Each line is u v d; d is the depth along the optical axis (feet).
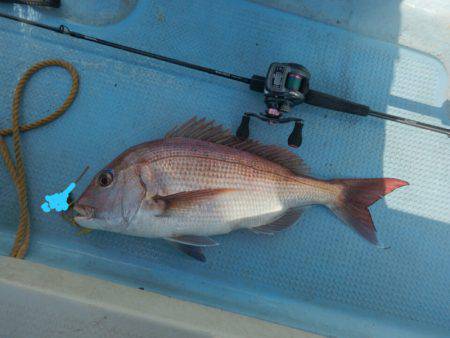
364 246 2.53
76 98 2.49
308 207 2.43
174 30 2.59
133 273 2.39
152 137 2.52
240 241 2.47
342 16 2.72
